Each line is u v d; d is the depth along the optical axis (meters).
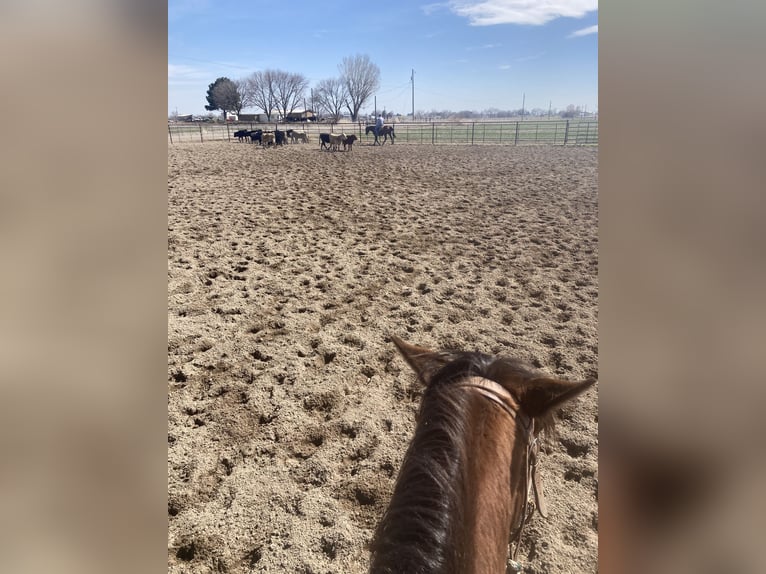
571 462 3.32
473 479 1.29
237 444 3.59
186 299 6.03
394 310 5.69
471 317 5.46
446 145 28.30
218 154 24.00
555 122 43.62
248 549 2.80
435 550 1.10
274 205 11.42
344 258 7.50
